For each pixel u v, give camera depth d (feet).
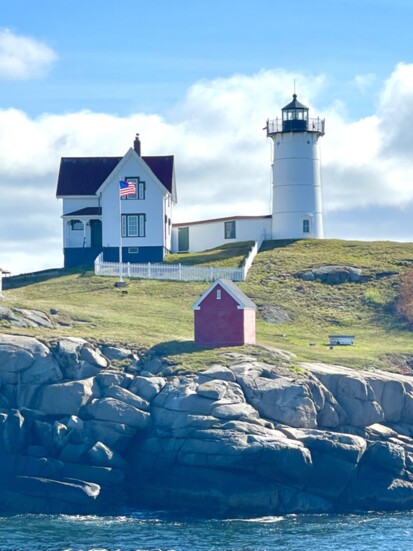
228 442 423.64
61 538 386.32
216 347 495.82
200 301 500.74
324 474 434.71
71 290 611.47
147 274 636.89
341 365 503.61
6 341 459.32
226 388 448.24
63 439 433.07
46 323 510.99
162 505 428.97
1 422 432.66
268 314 594.24
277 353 492.13
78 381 449.89
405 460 449.89
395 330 584.40
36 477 426.92
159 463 432.25
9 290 611.88
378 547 377.50
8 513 424.05
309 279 641.81
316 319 595.06
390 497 440.45
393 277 642.63
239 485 423.23
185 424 434.30
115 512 426.10
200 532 397.19
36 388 449.06
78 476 427.74
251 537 390.01
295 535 394.52
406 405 478.18
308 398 452.35
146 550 370.32
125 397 445.37
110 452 431.84
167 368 467.11
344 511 437.17
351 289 631.56
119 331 516.73
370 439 458.91
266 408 448.24
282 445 423.23
